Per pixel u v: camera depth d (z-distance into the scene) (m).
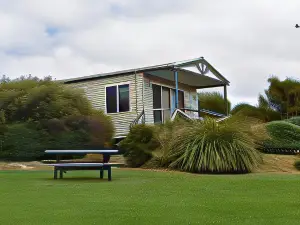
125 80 17.73
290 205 5.20
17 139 13.72
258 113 23.59
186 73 18.25
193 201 5.53
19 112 14.48
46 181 8.09
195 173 10.65
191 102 21.75
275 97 25.62
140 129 12.75
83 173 10.24
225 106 21.62
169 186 7.18
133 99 17.50
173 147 11.71
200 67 18.92
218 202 5.43
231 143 11.04
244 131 11.92
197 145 11.13
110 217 4.49
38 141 13.93
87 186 7.20
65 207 5.09
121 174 9.79
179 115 16.03
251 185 7.19
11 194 6.20
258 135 12.60
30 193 6.30
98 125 15.02
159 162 11.93
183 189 6.77
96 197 5.90
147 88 17.88
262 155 12.16
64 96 15.26
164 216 4.53
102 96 18.14
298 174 10.06
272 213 4.69
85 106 15.66
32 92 14.56
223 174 10.38
